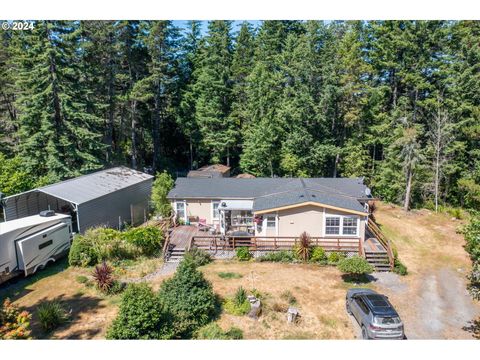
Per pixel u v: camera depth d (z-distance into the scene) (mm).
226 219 23688
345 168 36312
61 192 21562
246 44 46156
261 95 36531
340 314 14227
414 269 19312
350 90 34031
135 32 36938
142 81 35562
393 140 33969
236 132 40812
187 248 20109
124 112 38281
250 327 13195
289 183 25609
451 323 13961
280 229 20969
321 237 20141
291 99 35812
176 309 13102
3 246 16188
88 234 19797
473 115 31391
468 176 31750
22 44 30828
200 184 26453
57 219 19328
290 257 19500
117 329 11438
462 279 18156
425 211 31125
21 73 27188
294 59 37062
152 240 20312
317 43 37094
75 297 15531
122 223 25188
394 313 12195
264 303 14828
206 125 40719
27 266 17094
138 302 11484
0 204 22547
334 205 20219
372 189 37625
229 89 42344
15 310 11617
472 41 32469
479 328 13586
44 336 12477
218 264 19141
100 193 23031
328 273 18094
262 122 35625
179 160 48969
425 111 35844
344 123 36656
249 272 18031
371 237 22125
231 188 25562
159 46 37062
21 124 29422
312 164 36969
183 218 25203
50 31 26438
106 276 16141
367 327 12273
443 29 32625
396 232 25328
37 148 27656
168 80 40062
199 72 44562
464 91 31969
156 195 26594
